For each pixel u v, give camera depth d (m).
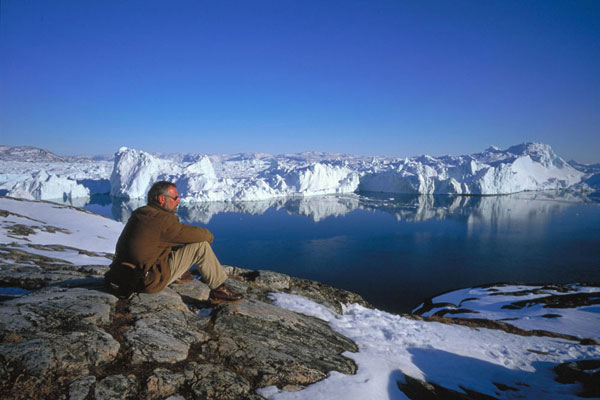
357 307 5.49
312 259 42.81
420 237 56.16
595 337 9.28
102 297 2.97
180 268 3.24
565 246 49.38
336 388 2.60
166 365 2.36
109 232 18.62
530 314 15.58
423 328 5.10
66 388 1.90
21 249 9.16
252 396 2.29
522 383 3.91
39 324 2.36
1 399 1.73
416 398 2.88
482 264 40.94
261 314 3.53
